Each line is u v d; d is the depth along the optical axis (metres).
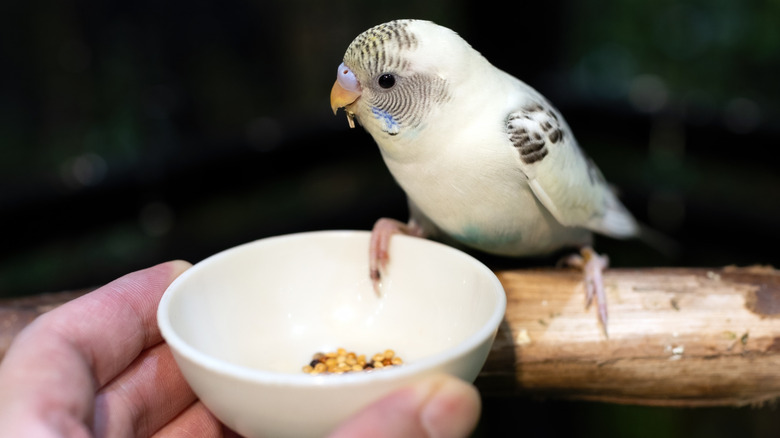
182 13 0.55
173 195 0.45
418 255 0.23
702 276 0.25
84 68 0.55
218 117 0.58
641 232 0.38
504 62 0.48
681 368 0.24
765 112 0.45
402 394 0.16
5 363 0.18
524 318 0.24
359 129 0.49
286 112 0.54
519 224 0.25
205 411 0.22
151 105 0.55
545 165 0.23
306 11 0.56
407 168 0.24
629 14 0.50
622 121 0.47
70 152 0.53
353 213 0.49
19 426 0.16
